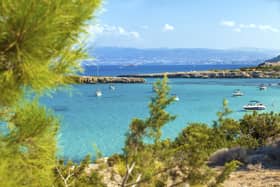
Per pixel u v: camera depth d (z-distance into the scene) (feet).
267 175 48.91
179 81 604.90
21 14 7.07
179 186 20.62
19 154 9.04
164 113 20.47
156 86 20.77
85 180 20.89
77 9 8.05
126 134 20.67
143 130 20.54
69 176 19.62
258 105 264.31
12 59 7.50
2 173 8.42
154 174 19.94
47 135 9.65
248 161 57.36
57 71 8.46
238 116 224.53
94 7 8.36
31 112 9.37
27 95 8.58
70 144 136.67
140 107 266.57
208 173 20.40
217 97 347.15
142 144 20.58
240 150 58.85
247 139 64.03
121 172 20.86
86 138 150.61
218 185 20.40
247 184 43.55
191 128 22.43
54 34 7.50
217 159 57.36
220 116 23.04
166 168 20.18
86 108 264.11
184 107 269.44
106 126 184.03
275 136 71.87
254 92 404.16
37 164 9.44
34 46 7.42
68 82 8.72
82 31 8.44
